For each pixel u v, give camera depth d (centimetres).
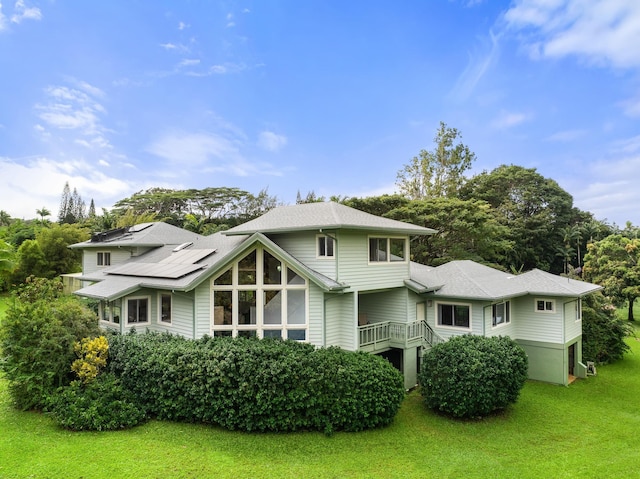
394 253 2055
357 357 1410
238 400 1235
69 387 1355
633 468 1134
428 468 1102
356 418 1298
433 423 1444
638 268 3897
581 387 1984
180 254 2172
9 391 1422
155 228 2817
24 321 1388
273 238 1911
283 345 1382
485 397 1446
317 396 1264
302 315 1653
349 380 1292
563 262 6250
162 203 7375
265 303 1647
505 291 1964
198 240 2469
